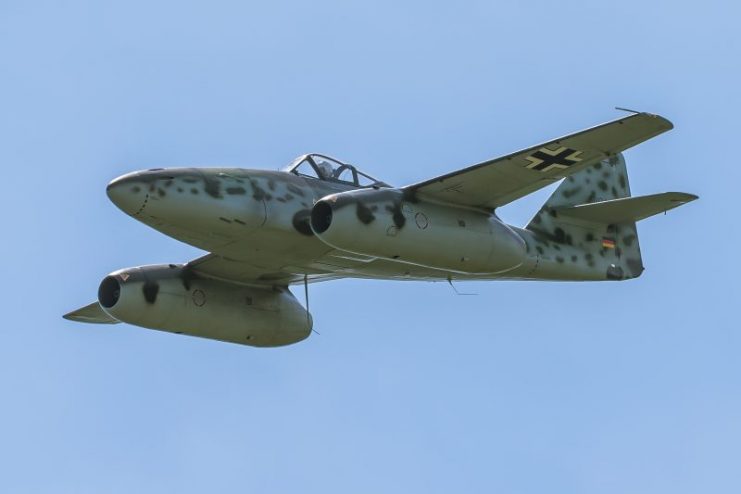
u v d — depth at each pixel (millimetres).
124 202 66250
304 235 71125
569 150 65562
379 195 67500
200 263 78125
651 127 63062
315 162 73875
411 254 68188
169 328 78438
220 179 68750
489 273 71750
